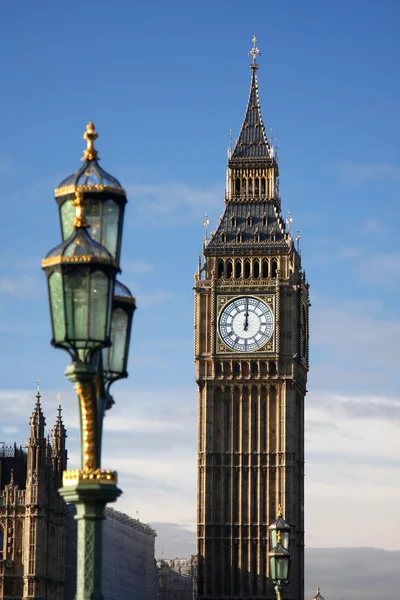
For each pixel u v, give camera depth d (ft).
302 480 613.93
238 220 622.95
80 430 100.73
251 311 606.14
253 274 611.88
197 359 604.90
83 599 98.99
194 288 609.83
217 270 613.93
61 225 104.32
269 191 628.69
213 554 589.32
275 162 634.84
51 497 511.81
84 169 103.96
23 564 493.77
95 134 105.40
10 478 527.81
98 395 103.55
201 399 603.67
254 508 592.60
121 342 108.47
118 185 104.27
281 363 600.39
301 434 618.85
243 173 631.97
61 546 523.29
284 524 227.40
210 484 594.24
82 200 100.42
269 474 593.42
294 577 593.42
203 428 599.98
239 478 594.24
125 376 108.68
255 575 587.27
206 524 591.37
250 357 601.21
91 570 99.60
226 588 586.86
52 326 95.71
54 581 511.81
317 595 407.44
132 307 108.68
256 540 588.91
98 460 101.40
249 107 646.33
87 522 100.32
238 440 598.34
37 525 493.77
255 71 654.94
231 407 601.21
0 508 497.46
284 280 605.31
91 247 95.45
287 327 604.08
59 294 94.94
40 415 503.61
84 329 94.43
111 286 95.55
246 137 639.76
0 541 498.28
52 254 95.66
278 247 611.06
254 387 602.03
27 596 489.26
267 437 596.29
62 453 528.22
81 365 96.37
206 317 609.83
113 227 103.71
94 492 99.86
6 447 546.67
